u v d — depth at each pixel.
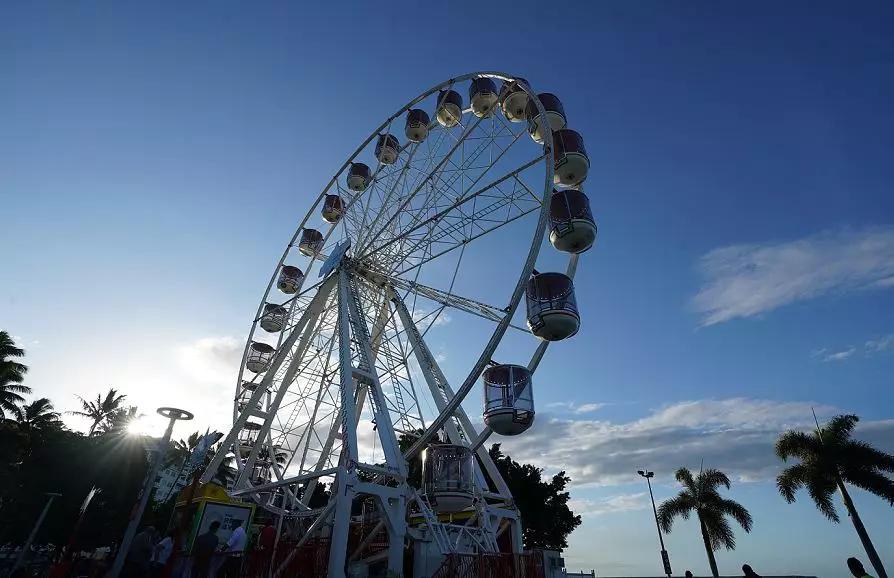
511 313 16.61
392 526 15.27
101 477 43.16
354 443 16.23
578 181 22.00
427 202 23.30
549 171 18.92
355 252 25.09
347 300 21.78
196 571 11.55
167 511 55.12
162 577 10.79
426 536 15.81
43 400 47.16
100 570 13.09
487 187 20.28
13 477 39.66
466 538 16.89
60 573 13.03
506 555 15.32
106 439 45.38
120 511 43.84
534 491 44.38
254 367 30.67
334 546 13.91
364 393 25.30
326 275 24.78
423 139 27.58
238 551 12.36
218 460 22.14
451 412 17.06
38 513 39.81
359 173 30.16
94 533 41.66
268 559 12.85
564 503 46.94
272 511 23.31
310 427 25.91
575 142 21.86
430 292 22.09
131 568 10.94
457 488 17.61
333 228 31.84
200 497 18.12
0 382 41.09
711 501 47.19
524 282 16.89
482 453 20.20
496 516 18.23
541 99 24.33
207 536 12.05
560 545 46.19
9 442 40.28
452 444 18.91
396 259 24.25
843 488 37.16
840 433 38.94
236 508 18.52
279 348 25.09
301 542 15.91
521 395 18.17
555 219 20.80
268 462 28.67
